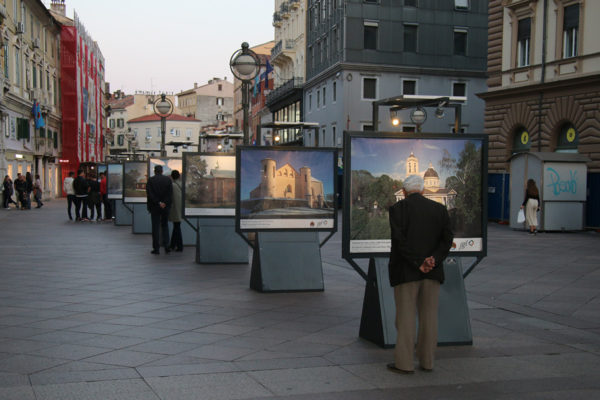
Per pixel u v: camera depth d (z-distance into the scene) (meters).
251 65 12.49
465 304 6.73
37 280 10.44
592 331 7.32
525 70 28.11
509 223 24.31
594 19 24.70
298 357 6.01
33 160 44.88
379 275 6.59
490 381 5.40
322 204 9.81
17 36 40.16
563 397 5.02
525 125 28.22
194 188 12.74
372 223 6.77
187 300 8.79
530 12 27.92
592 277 11.44
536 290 10.12
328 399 4.89
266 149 9.63
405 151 6.88
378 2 45.38
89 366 5.61
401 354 5.57
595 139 24.41
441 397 4.99
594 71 24.56
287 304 8.58
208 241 12.69
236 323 7.39
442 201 6.95
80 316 7.68
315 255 9.83
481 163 7.05
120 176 22.83
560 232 21.80
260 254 9.60
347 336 6.84
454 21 46.66
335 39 47.44
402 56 45.84
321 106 50.56
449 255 6.90
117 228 21.77
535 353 6.31
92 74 67.69
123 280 10.52
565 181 21.89
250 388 5.09
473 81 47.25
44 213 31.38
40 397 4.78
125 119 140.75
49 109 48.47
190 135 136.00
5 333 6.79
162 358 5.89
